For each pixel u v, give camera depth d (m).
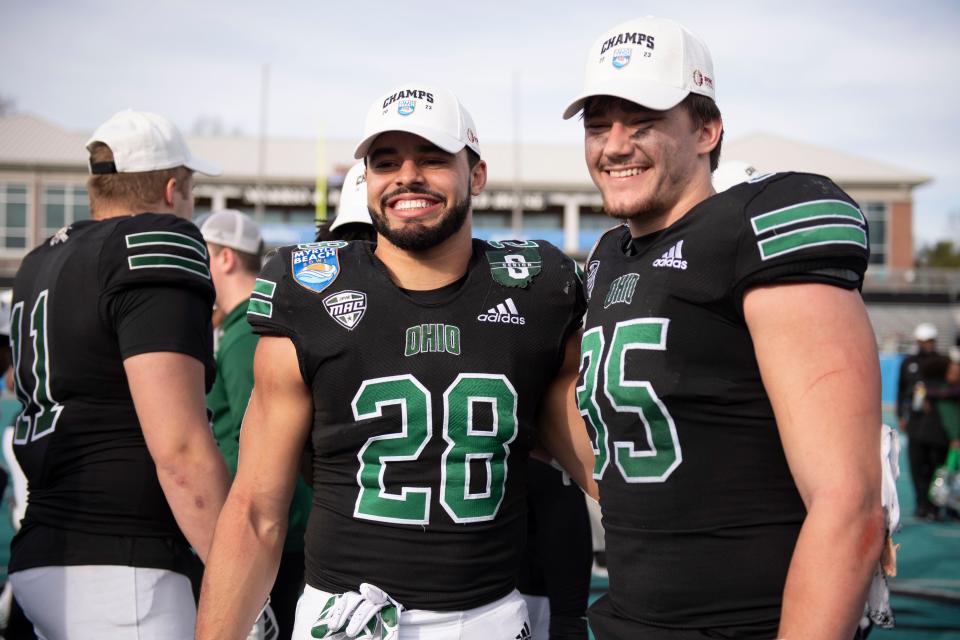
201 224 3.40
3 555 5.70
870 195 36.06
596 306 1.79
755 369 1.57
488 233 36.41
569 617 2.46
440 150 1.93
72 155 35.62
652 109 1.68
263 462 1.98
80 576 2.06
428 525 1.86
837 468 1.41
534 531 2.51
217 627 1.89
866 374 1.44
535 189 35.78
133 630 2.06
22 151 35.41
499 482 1.92
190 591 2.18
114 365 2.13
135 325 2.07
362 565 1.88
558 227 36.88
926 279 34.72
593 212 36.81
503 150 37.88
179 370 2.07
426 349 1.88
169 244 2.14
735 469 1.58
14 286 2.33
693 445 1.59
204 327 2.19
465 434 1.87
